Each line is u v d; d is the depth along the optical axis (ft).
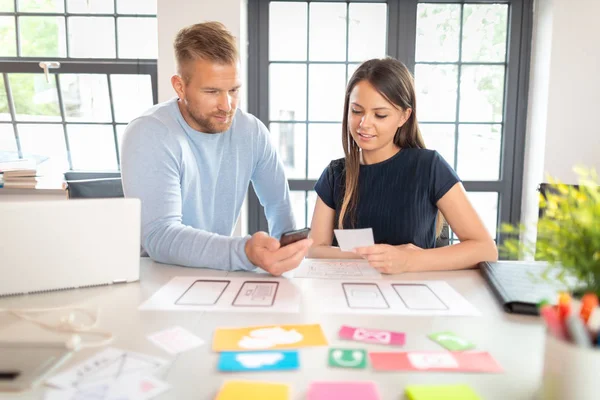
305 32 9.31
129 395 2.13
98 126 9.73
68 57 9.34
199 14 8.54
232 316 3.00
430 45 9.32
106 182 8.60
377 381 2.26
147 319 2.96
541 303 2.21
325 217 5.51
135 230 3.65
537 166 8.97
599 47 8.43
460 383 2.24
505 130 9.47
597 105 8.57
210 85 4.43
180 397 2.13
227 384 2.19
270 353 2.51
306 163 9.75
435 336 2.72
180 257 4.07
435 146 9.63
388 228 5.18
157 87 9.30
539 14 8.98
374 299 3.33
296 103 9.55
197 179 4.97
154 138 4.46
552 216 2.49
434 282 3.73
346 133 5.24
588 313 2.10
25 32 9.30
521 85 9.34
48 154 9.96
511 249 2.57
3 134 9.79
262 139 5.47
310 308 3.15
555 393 2.01
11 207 3.32
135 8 9.23
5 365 2.34
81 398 2.11
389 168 5.20
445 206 5.00
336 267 4.16
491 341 2.68
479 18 9.24
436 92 9.46
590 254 2.29
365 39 9.32
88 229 3.51
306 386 2.21
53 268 3.45
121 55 9.40
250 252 3.87
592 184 2.35
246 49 9.25
